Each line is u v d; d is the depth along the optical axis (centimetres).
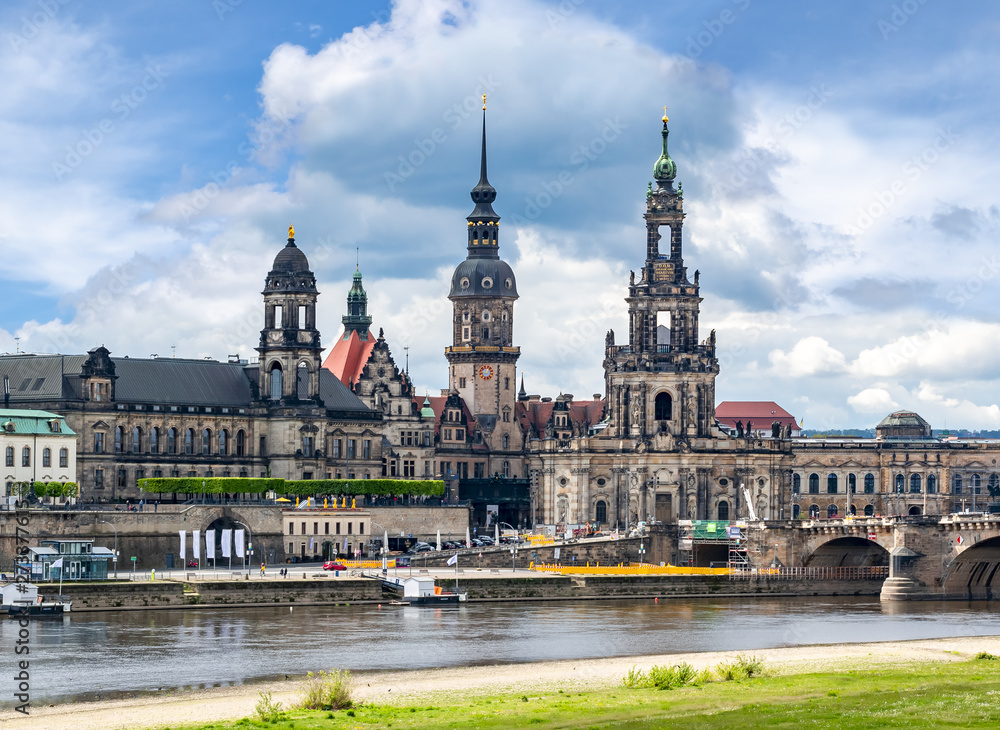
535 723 12206
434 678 15288
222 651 17238
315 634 18775
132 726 12744
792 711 12400
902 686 13775
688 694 13500
